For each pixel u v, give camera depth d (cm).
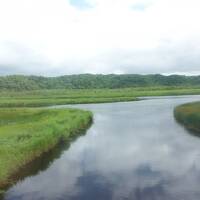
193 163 2655
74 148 3281
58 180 2291
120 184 2189
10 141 2898
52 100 11200
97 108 8288
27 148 2734
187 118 4634
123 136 3909
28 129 3691
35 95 16725
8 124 4600
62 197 1983
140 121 5272
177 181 2231
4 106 9888
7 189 2123
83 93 17025
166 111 6912
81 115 5222
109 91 19650
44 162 2745
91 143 3528
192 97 12775
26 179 2311
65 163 2714
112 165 2641
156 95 14550
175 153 2989
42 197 1981
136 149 3186
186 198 1928
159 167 2561
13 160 2464
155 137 3778
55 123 4056
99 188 2116
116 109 7806
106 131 4328
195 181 2222
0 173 2198
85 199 1942
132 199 1928
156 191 2045
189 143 3400
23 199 1952
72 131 4088
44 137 3127
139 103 9856
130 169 2522
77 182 2245
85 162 2742
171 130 4228
